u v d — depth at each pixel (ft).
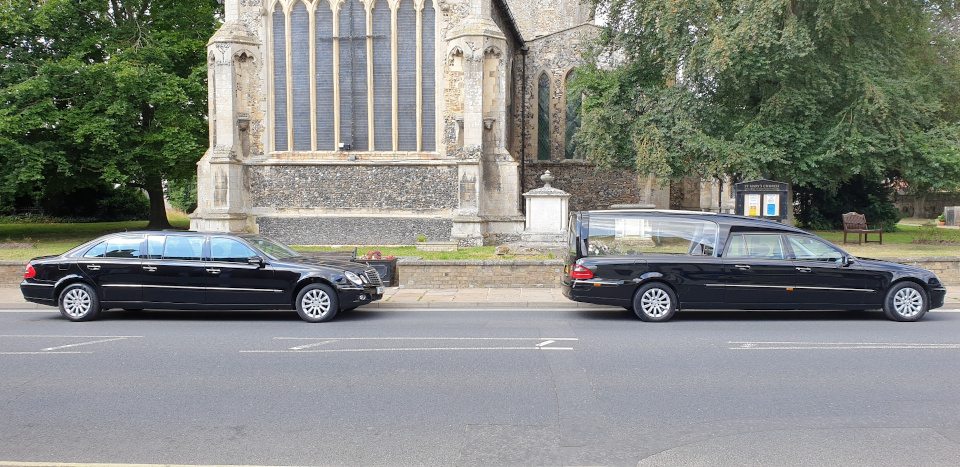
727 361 24.72
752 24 57.67
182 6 86.12
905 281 34.55
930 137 63.52
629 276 34.81
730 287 34.42
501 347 27.63
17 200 129.90
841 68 64.28
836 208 96.27
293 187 73.77
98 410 18.95
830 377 22.24
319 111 74.23
